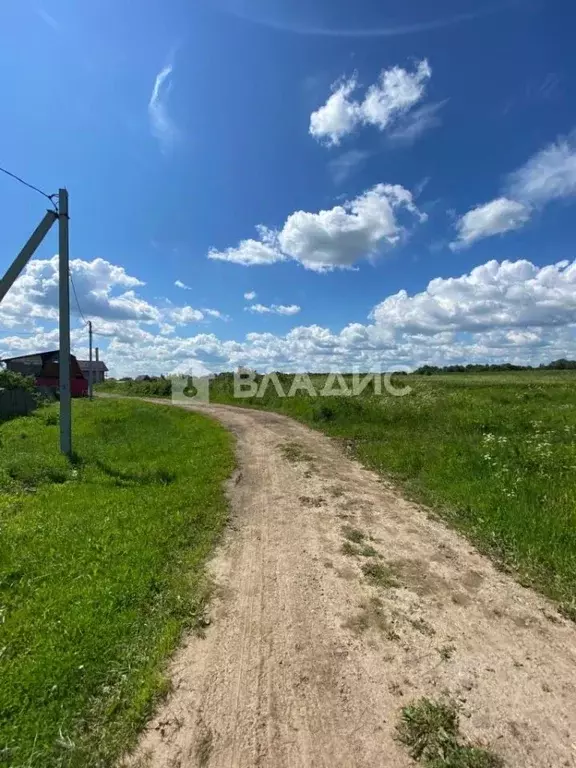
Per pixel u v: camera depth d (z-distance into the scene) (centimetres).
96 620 345
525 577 431
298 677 295
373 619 362
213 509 619
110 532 520
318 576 434
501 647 327
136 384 4519
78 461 895
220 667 305
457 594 402
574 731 252
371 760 233
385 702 273
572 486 598
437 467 770
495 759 234
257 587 414
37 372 3619
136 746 244
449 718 259
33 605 366
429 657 315
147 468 843
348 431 1260
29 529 520
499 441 816
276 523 576
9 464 793
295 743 244
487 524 547
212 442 1118
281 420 1622
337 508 632
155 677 291
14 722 252
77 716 261
